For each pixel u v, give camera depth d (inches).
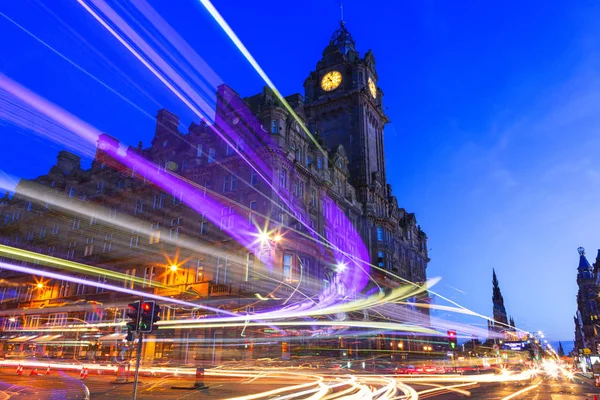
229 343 1652.3
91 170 2541.8
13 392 711.1
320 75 3154.5
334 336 1948.8
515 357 4517.7
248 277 1733.5
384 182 3085.6
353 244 2522.1
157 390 768.3
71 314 2162.9
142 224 2155.5
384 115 3248.0
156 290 1952.5
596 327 3693.4
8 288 2503.7
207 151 2108.8
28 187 2701.8
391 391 787.4
